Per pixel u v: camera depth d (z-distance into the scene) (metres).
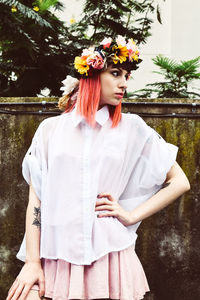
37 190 1.54
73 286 1.37
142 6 4.10
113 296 1.42
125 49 1.49
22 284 1.40
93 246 1.42
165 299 2.47
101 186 1.48
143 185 1.58
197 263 2.47
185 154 2.51
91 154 1.47
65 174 1.45
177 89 3.53
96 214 1.47
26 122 2.62
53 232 1.45
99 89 1.50
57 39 3.69
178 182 1.55
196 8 4.75
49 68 3.56
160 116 2.53
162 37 4.82
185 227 2.49
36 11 3.60
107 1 3.80
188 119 2.52
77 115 1.50
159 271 2.48
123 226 1.50
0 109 2.62
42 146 1.55
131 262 1.49
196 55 4.69
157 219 2.50
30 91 3.61
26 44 3.37
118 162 1.49
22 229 2.58
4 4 3.29
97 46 1.51
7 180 2.61
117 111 1.54
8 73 3.71
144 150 1.58
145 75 4.80
